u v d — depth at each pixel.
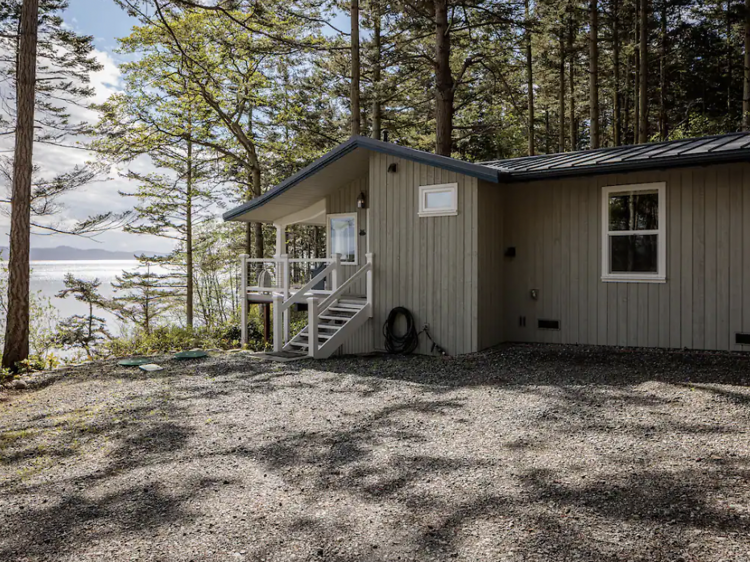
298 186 11.43
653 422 4.66
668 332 8.04
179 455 4.42
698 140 8.62
